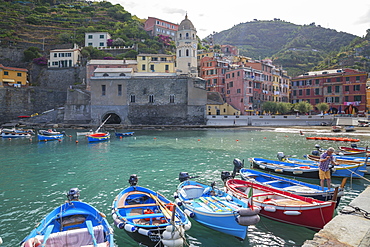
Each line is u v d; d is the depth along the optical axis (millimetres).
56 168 21125
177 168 20750
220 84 77750
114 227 10688
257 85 72750
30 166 21922
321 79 73000
